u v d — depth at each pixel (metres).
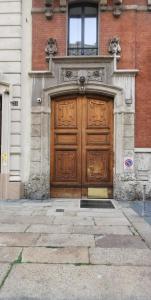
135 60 12.98
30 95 13.16
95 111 13.30
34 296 4.55
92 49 13.39
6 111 12.94
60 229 7.94
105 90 12.96
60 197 13.20
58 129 13.35
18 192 12.80
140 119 12.90
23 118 13.10
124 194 12.63
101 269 5.42
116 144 12.90
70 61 13.09
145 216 9.59
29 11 13.31
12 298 4.50
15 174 12.85
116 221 8.88
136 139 12.87
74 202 12.18
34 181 12.90
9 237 7.20
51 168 13.29
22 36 13.16
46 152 13.06
